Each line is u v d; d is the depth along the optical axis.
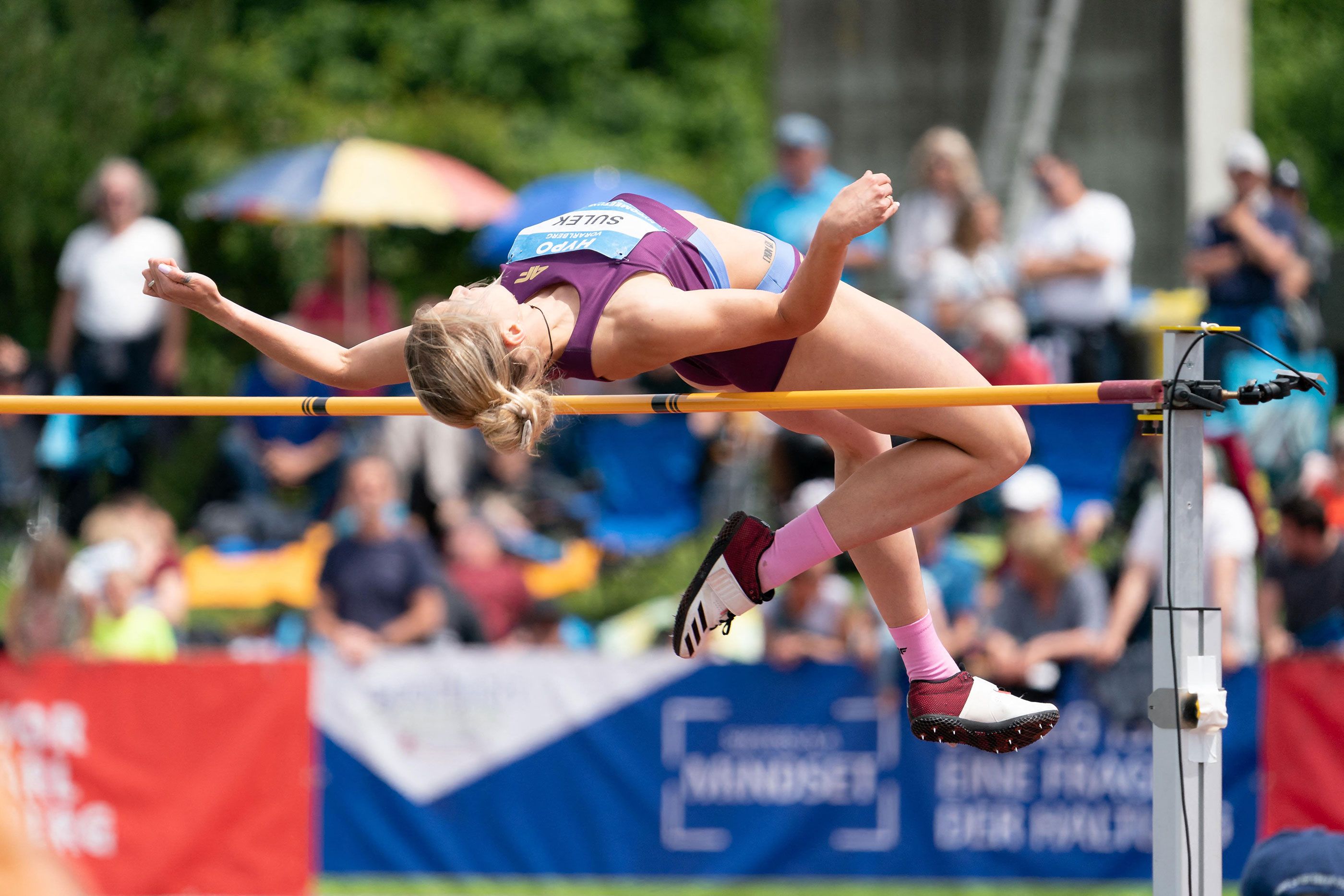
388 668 21.22
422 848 21.14
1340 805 19.86
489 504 28.89
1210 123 31.81
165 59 54.44
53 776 20.95
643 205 11.17
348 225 32.47
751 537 11.46
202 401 12.61
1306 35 74.88
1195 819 11.26
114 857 20.95
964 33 32.38
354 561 23.75
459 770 21.17
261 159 34.09
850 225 9.88
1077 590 21.00
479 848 21.11
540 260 10.77
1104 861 20.53
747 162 65.38
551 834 21.05
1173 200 31.50
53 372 30.19
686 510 30.44
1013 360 24.20
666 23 67.81
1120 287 26.86
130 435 30.52
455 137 56.81
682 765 20.95
